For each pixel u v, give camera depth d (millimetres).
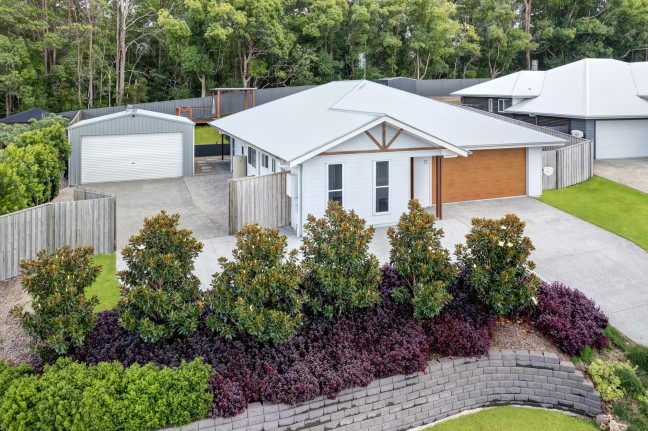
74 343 7297
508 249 9109
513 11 55500
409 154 15820
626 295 11406
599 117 24344
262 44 42969
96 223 13195
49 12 43719
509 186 19172
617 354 9320
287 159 14227
